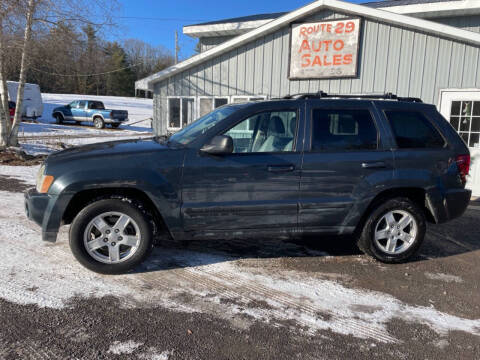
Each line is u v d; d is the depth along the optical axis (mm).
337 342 2719
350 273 3934
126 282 3486
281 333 2795
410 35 8703
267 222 3844
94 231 3639
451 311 3240
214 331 2777
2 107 10781
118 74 73938
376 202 4133
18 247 4137
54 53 11375
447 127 4289
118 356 2449
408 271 4062
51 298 3117
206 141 3709
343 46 9273
